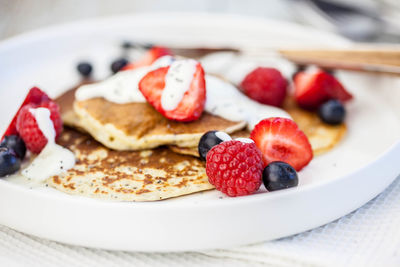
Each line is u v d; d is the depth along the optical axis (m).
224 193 0.32
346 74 0.44
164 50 0.42
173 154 0.35
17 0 0.63
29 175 0.34
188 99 0.35
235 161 0.32
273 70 0.40
